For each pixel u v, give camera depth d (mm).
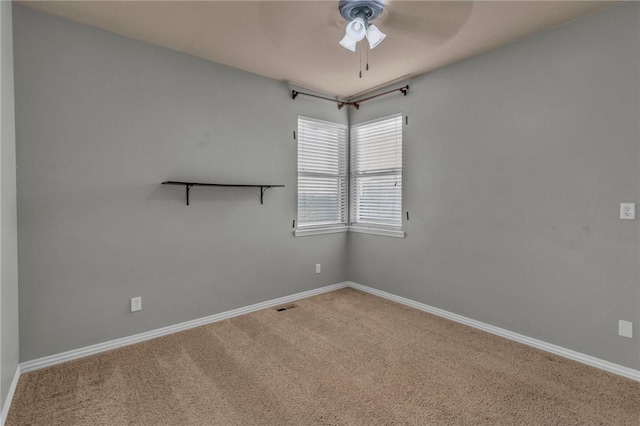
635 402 1919
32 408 1865
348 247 4301
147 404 1905
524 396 1982
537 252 2582
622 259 2186
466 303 3068
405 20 2338
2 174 1790
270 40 2664
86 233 2471
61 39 2340
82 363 2369
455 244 3139
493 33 2525
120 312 2635
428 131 3338
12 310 2023
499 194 2801
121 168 2607
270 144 3516
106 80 2527
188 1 2135
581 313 2369
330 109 4059
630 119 2125
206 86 3037
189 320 2998
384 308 3516
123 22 2404
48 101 2299
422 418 1794
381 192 3887
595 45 2252
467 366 2328
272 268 3578
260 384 2109
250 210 3381
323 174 4039
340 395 1997
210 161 3082
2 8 1866
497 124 2795
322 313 3373
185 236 2955
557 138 2449
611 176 2211
